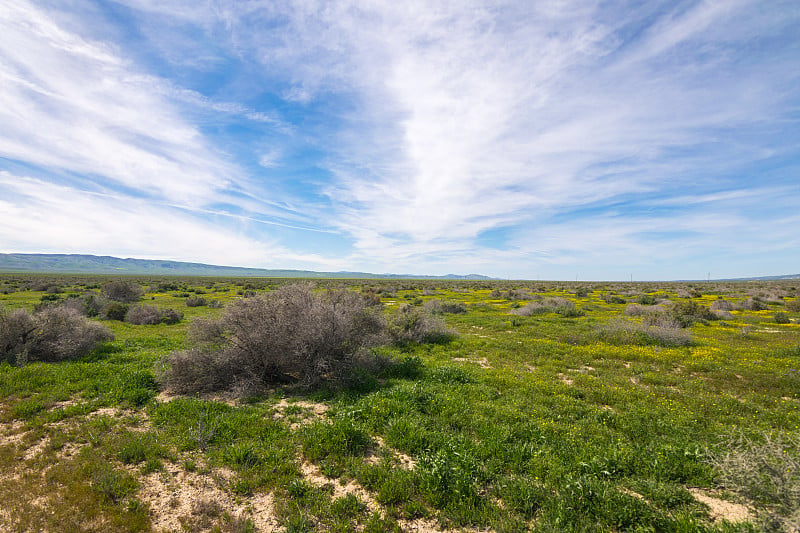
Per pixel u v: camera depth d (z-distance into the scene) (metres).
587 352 15.98
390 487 5.52
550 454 6.62
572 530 4.61
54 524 4.63
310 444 6.80
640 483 5.65
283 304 11.37
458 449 6.57
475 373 12.26
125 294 39.72
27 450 6.63
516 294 58.19
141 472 5.94
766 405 9.77
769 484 4.74
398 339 18.03
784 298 50.84
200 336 11.09
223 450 6.63
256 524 4.84
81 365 12.10
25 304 31.62
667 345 17.97
